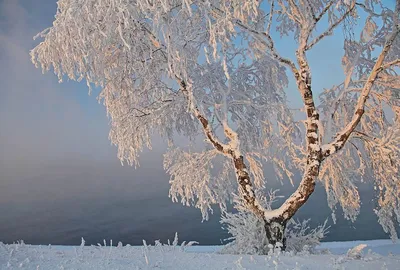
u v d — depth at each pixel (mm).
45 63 8992
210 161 11258
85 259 5930
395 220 11094
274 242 9203
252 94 11953
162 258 6270
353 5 9750
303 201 9195
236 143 9828
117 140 11242
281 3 9906
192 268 5621
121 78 10453
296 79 9805
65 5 8328
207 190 10852
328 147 9367
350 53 11367
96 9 7980
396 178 10094
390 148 10031
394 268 5867
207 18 8039
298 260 6383
